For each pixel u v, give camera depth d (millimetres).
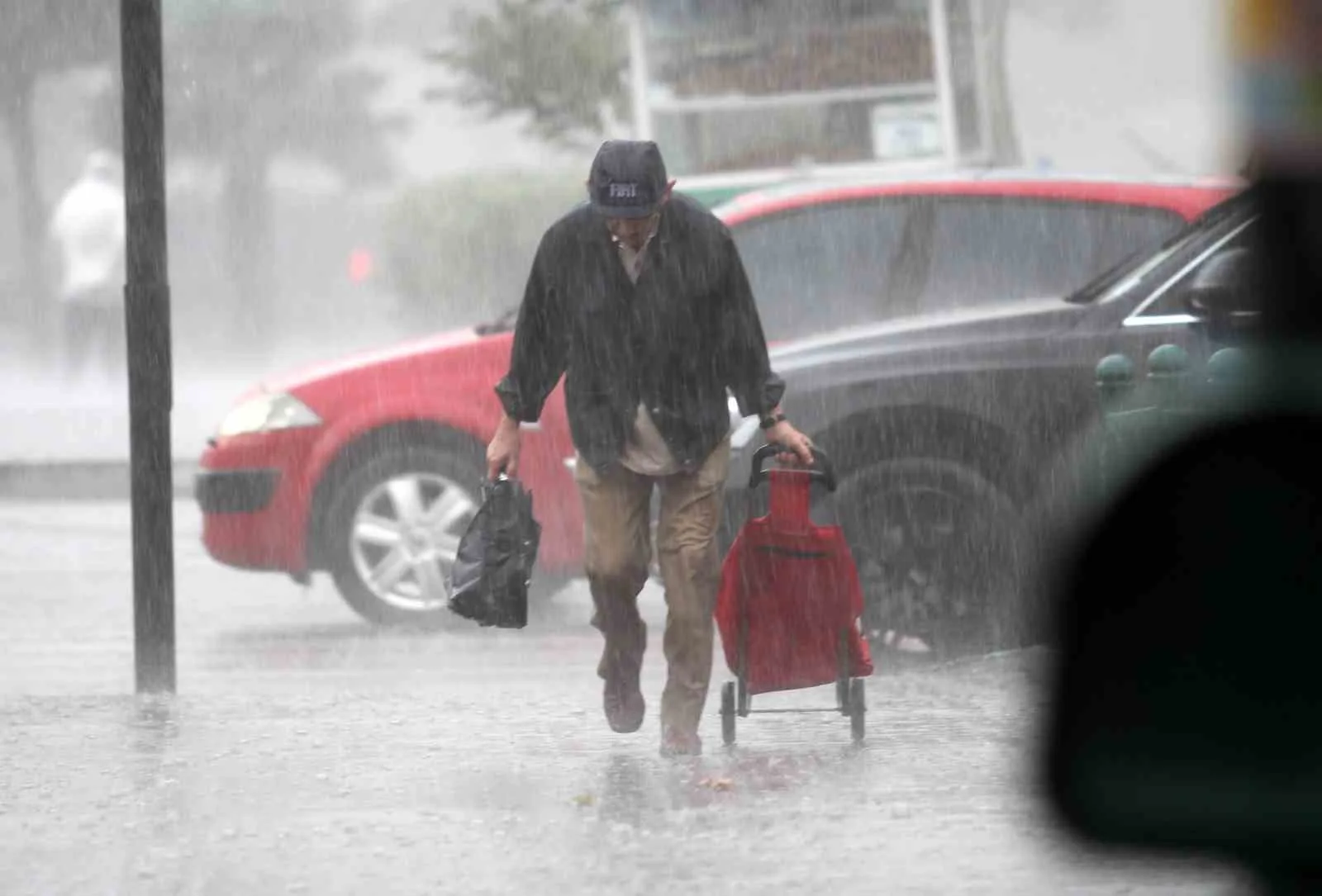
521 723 23266
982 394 26781
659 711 24047
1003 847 16125
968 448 26797
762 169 50375
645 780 19547
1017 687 24688
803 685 21141
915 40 50531
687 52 50656
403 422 32344
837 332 27969
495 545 20797
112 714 23859
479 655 29766
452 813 18125
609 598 20875
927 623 26922
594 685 26547
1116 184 30500
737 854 16188
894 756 20547
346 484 32469
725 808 18109
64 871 16031
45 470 54688
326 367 33281
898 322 27703
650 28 50750
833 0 50531
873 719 22922
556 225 20484
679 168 50625
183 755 21266
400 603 32562
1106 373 22906
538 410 21141
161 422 25172
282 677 27531
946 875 15203
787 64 50531
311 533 32562
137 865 16203
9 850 16844
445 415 32250
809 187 30875
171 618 25406
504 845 16750
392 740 22125
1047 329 27109
